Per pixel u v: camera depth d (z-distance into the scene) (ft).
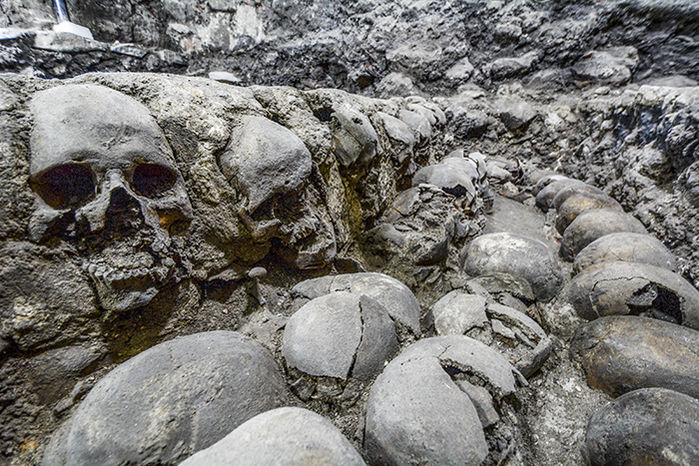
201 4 17.37
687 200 8.01
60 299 3.59
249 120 5.08
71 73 14.03
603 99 13.58
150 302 4.28
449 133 15.53
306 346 4.16
